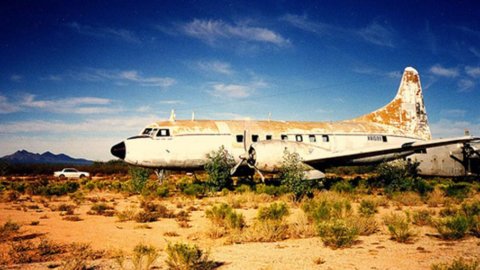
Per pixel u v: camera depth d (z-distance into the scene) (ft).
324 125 88.63
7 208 54.80
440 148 107.14
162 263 22.75
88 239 31.50
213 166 75.61
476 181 111.45
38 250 26.78
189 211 50.16
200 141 76.54
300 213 46.98
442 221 34.65
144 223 40.40
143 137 75.36
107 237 32.48
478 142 109.91
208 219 42.88
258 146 70.38
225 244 29.04
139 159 73.87
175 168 77.00
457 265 19.65
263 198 62.64
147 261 22.49
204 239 31.45
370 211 42.57
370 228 34.19
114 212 48.55
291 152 70.18
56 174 175.83
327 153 72.49
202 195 73.56
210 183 76.59
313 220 37.68
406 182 74.84
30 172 236.63
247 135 75.56
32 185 93.56
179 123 78.64
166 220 42.37
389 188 74.13
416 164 99.14
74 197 70.49
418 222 38.29
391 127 97.96
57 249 27.25
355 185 88.12
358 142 88.48
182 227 37.68
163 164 75.00
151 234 33.99
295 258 23.80
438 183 101.24
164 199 67.36
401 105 101.19
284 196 64.69
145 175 87.30
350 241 27.84
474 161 110.11
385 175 77.15
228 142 78.13
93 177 192.44
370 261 22.90
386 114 99.50
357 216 39.55
